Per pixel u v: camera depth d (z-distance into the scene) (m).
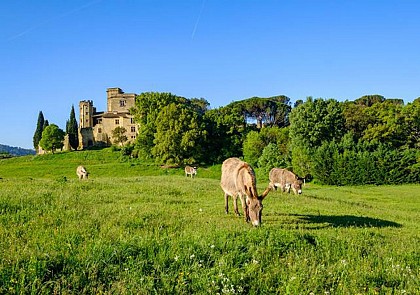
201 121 96.25
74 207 14.42
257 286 7.38
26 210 13.11
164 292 6.81
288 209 18.08
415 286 7.95
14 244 8.60
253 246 9.23
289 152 77.62
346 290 7.48
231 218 14.13
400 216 21.70
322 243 10.35
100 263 7.46
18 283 6.49
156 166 87.44
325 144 64.50
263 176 66.56
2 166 101.25
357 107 88.19
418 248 11.84
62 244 8.52
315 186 60.62
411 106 75.62
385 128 75.56
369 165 59.06
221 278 7.37
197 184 28.34
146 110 102.25
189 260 8.05
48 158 110.69
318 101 77.50
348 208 22.25
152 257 7.98
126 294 6.60
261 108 120.12
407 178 59.53
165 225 12.02
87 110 145.25
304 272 8.01
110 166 88.56
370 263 9.32
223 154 95.50
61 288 6.60
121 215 13.04
